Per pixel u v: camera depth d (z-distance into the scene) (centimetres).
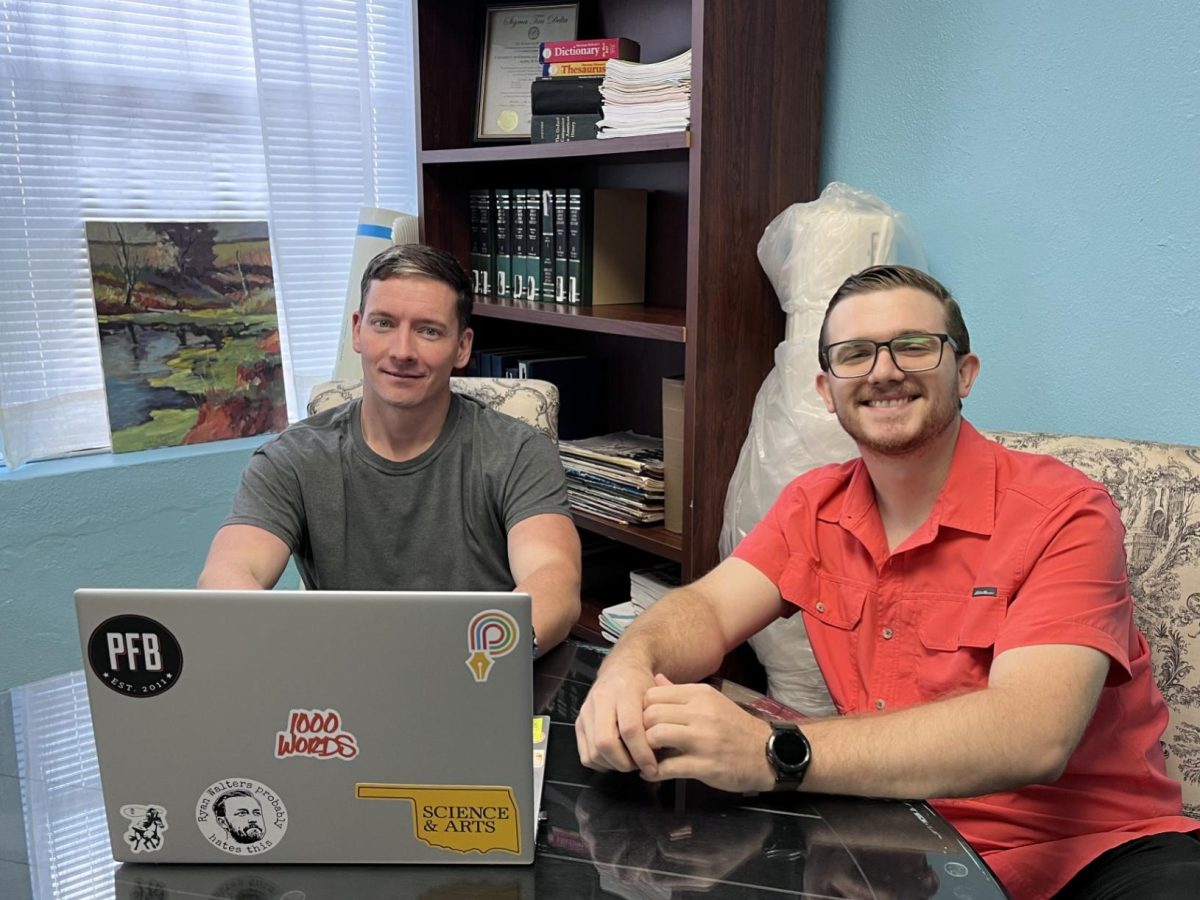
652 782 97
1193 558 123
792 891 80
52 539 225
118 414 237
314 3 252
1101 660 102
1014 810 115
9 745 109
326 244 265
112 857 85
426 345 151
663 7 227
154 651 76
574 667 125
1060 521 110
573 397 249
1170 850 109
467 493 161
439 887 80
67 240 229
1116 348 162
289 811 80
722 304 187
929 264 185
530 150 212
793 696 181
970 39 172
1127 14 153
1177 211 152
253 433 258
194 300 245
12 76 216
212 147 246
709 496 193
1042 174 167
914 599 119
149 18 231
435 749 78
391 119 275
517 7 246
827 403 128
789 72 187
